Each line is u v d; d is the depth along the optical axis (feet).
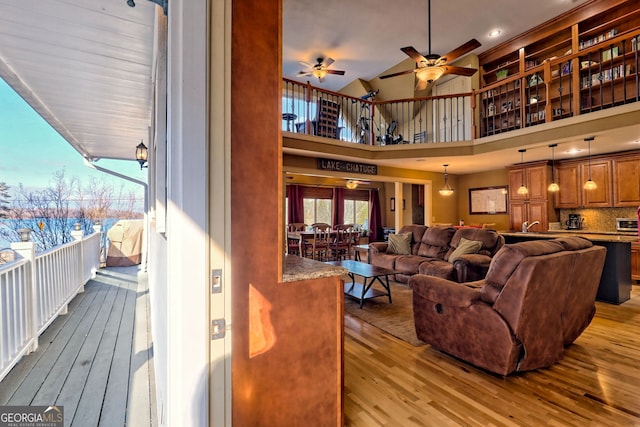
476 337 7.67
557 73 19.98
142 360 8.39
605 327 10.93
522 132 17.72
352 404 6.49
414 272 16.89
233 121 3.57
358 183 34.83
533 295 6.95
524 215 22.86
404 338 10.01
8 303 7.61
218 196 3.33
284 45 22.94
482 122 24.08
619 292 13.61
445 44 22.76
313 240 24.75
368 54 24.29
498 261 7.38
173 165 3.17
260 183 3.77
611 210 19.99
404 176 25.81
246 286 3.71
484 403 6.54
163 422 4.54
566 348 9.18
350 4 18.44
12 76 10.15
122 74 10.12
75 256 14.24
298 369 4.18
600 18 18.67
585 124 15.19
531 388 7.10
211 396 3.33
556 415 6.16
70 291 13.15
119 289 16.01
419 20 19.93
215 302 3.33
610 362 8.31
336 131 21.91
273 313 3.95
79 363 8.21
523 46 21.63
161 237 5.43
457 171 27.32
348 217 36.52
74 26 7.58
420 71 14.97
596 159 19.84
